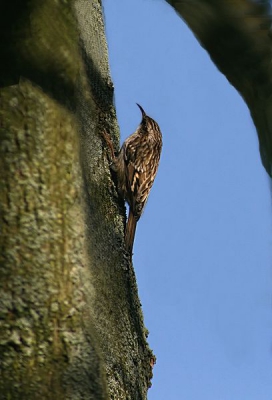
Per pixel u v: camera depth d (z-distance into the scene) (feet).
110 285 22.84
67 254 20.54
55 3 21.29
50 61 21.03
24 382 19.74
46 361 19.95
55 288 20.25
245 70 18.54
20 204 20.27
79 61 22.08
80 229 20.86
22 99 20.57
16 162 20.36
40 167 20.53
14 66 20.63
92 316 20.83
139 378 23.71
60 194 20.70
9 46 20.59
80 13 24.08
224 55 18.65
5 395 19.61
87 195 22.03
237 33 18.24
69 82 21.38
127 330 23.36
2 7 20.35
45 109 20.74
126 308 23.62
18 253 20.11
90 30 24.95
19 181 20.33
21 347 19.81
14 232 20.16
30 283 20.07
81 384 20.20
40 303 20.07
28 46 20.74
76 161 21.12
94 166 24.13
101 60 25.52
